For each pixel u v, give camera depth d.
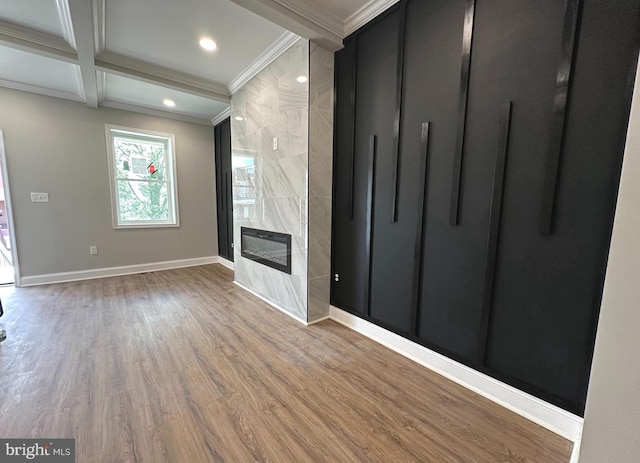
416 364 1.98
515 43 1.42
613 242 0.72
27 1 2.04
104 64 2.80
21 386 1.66
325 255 2.71
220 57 2.86
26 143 3.52
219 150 4.92
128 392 1.63
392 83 2.06
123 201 4.36
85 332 2.38
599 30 1.17
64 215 3.82
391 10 2.01
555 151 1.31
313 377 1.82
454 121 1.70
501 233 1.54
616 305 0.73
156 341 2.25
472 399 1.62
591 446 0.79
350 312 2.58
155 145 4.61
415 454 1.26
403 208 2.05
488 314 1.61
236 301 3.21
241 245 3.75
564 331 1.35
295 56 2.51
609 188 1.18
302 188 2.57
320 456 1.24
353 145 2.44
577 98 1.24
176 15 2.17
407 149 1.99
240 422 1.43
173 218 4.80
